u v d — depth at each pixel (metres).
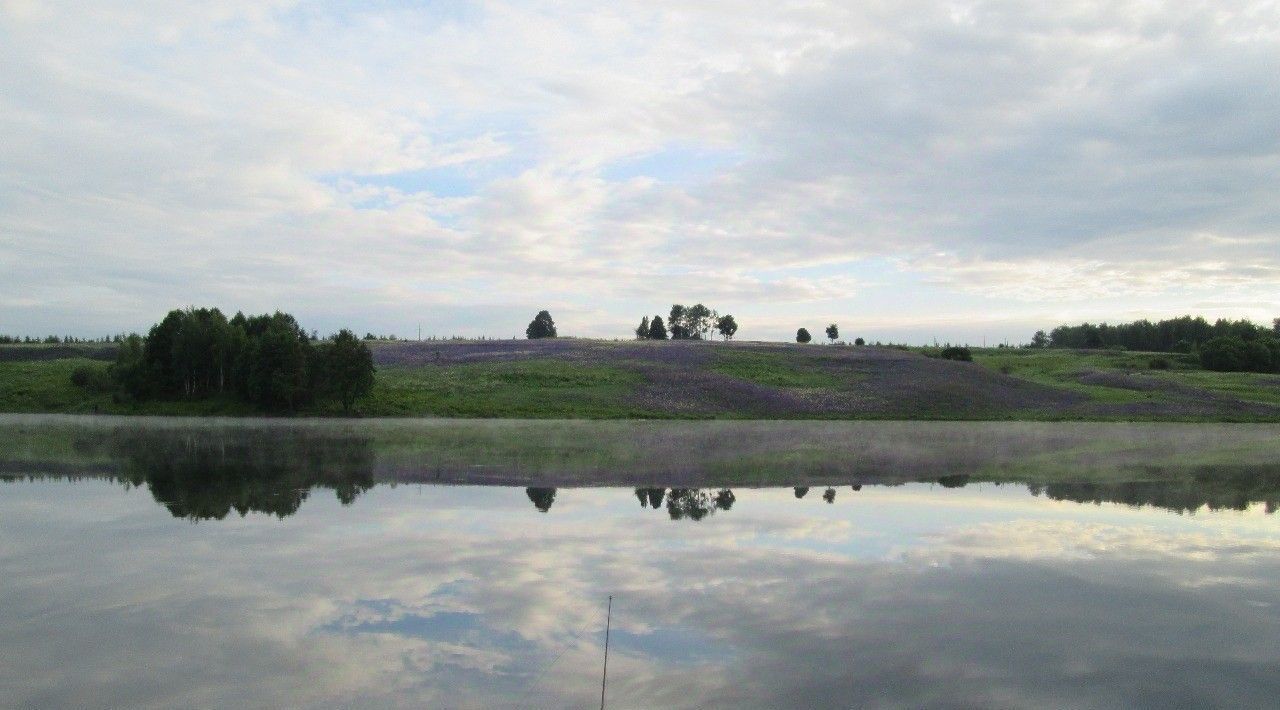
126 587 11.43
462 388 60.09
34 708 7.62
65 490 20.05
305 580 11.79
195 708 7.64
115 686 8.11
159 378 57.03
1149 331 163.50
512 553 13.51
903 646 9.47
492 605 10.72
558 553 13.55
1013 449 33.06
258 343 54.34
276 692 7.99
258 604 10.70
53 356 77.38
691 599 11.08
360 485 21.03
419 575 12.11
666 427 44.03
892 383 65.75
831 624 10.18
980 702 8.02
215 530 15.23
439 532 15.13
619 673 8.55
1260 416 57.41
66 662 8.71
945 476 24.06
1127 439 39.03
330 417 50.69
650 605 10.80
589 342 90.62
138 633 9.59
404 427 42.41
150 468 24.30
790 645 9.44
